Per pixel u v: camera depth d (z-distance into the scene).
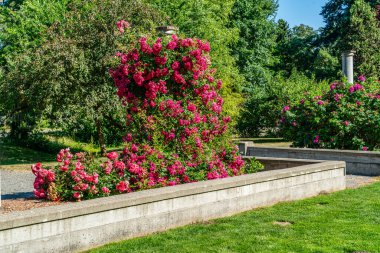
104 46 18.78
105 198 6.50
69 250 5.84
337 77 38.66
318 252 5.67
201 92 10.04
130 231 6.50
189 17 26.50
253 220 7.39
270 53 44.03
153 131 9.51
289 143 25.25
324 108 15.74
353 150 14.33
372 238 6.26
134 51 10.13
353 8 35.41
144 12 19.89
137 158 8.67
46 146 24.81
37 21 24.38
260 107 30.28
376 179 12.00
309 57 48.22
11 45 26.27
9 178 14.80
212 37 26.44
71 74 18.77
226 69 26.91
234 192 7.90
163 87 9.81
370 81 17.11
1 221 5.22
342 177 10.41
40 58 18.80
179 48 10.12
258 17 41.22
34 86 19.00
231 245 6.02
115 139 27.14
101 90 18.97
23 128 25.70
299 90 28.69
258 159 11.72
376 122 14.73
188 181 8.70
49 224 5.65
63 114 19.78
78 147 25.70
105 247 6.07
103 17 19.50
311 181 9.53
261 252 5.69
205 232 6.73
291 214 7.77
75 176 7.22
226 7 30.95
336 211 7.97
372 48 33.78
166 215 6.93
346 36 35.41
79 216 5.94
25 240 5.44
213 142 9.92
